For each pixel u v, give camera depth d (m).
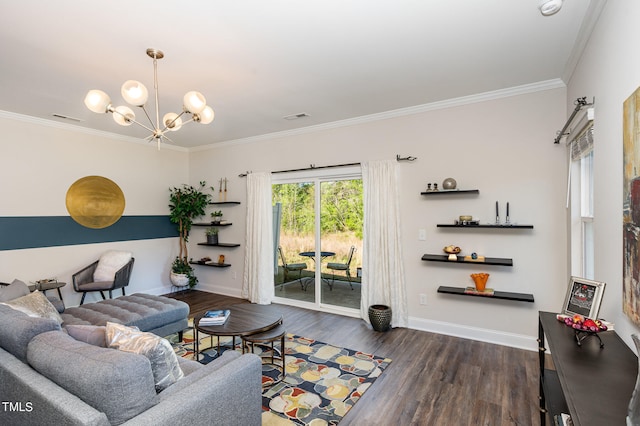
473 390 2.54
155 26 2.14
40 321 1.71
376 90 3.32
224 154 5.67
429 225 3.79
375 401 2.41
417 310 3.87
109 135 4.99
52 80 2.98
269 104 3.71
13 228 4.06
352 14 2.04
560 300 3.16
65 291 4.51
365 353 3.21
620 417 1.01
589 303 1.74
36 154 4.25
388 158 4.04
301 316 4.42
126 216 5.22
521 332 3.33
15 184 4.07
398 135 3.97
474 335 3.55
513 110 3.34
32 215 4.21
